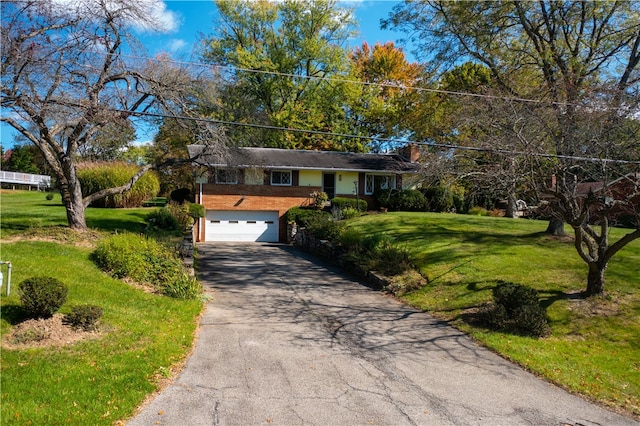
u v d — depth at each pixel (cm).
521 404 658
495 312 995
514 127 1040
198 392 623
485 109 1194
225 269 1652
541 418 618
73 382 596
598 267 1056
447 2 1816
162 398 597
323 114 3703
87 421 509
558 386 732
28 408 521
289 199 2827
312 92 3625
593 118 1044
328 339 902
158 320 892
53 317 775
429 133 2011
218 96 1549
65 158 1311
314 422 562
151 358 702
